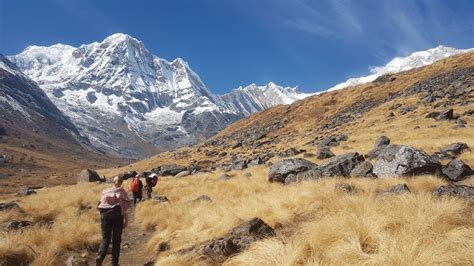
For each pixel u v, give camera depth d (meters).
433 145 31.50
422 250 5.99
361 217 8.16
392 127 60.12
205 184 28.98
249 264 7.59
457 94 76.62
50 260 10.32
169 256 9.69
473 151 25.94
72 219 15.64
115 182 10.33
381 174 18.17
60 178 180.50
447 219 7.73
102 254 9.62
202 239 11.66
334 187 13.53
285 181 22.59
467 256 5.84
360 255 6.46
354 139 54.94
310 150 54.97
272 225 11.12
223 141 136.88
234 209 13.96
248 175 31.75
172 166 59.44
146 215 18.17
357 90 144.12
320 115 130.00
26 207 18.89
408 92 104.88
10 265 9.86
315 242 7.72
